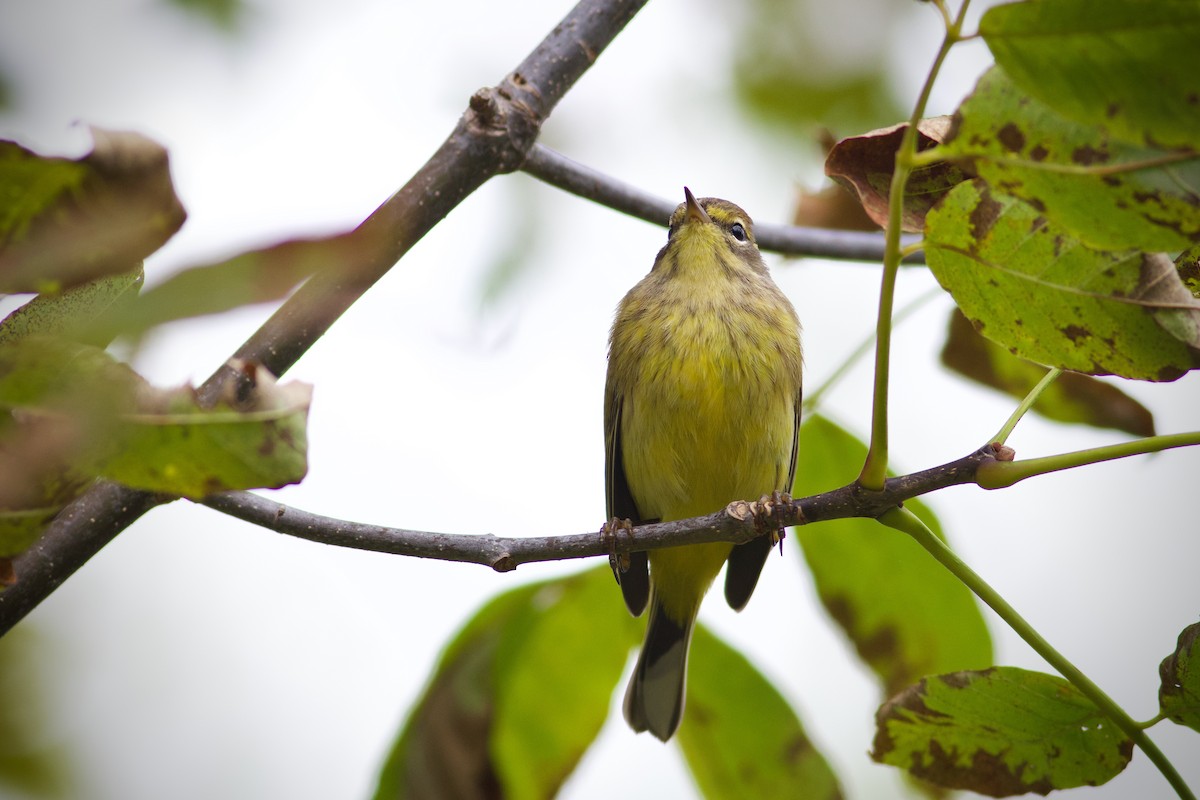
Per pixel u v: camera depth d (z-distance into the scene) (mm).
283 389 4414
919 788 9203
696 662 8133
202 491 4410
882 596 8500
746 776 8141
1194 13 4105
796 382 11656
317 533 6672
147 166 3771
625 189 9672
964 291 5668
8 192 3754
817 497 6348
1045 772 6574
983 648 8430
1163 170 4586
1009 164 4738
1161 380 5641
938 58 4637
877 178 6195
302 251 3258
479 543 6742
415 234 6891
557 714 8141
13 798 13195
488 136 7090
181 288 3234
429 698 8086
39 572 6375
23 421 4074
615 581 8156
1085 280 5477
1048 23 4273
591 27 7609
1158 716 6188
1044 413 8859
